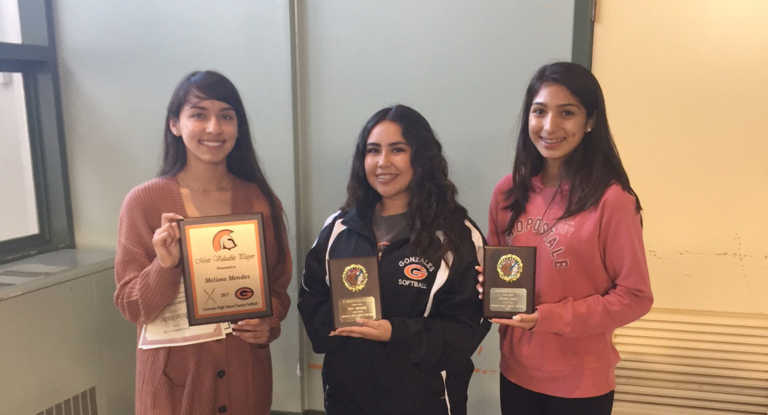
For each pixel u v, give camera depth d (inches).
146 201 58.2
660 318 81.0
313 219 89.9
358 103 84.8
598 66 78.2
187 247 54.2
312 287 58.7
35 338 72.7
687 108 76.6
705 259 79.6
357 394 55.7
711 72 75.1
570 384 54.7
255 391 61.6
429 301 53.9
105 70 91.7
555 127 52.3
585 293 54.7
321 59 84.8
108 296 84.7
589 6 75.9
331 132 86.6
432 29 80.6
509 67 79.1
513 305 53.7
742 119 75.4
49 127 93.6
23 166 91.7
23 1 89.7
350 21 82.9
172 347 57.4
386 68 83.0
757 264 78.0
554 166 56.6
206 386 57.9
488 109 80.7
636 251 51.4
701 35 74.5
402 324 52.0
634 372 83.2
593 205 52.4
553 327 52.4
